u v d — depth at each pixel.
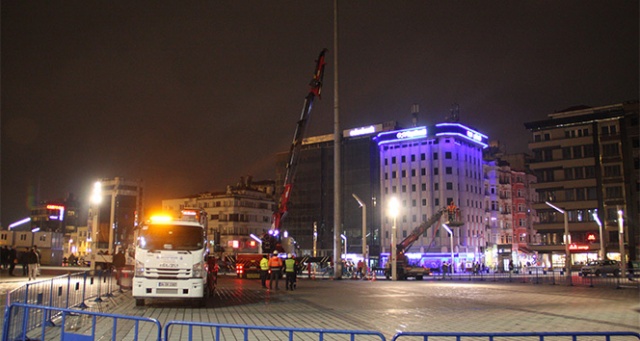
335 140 49.19
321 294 28.28
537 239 133.12
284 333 13.98
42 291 15.33
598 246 94.81
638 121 95.38
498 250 115.12
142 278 18.64
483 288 35.66
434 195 113.81
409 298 26.09
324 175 128.00
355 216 120.94
